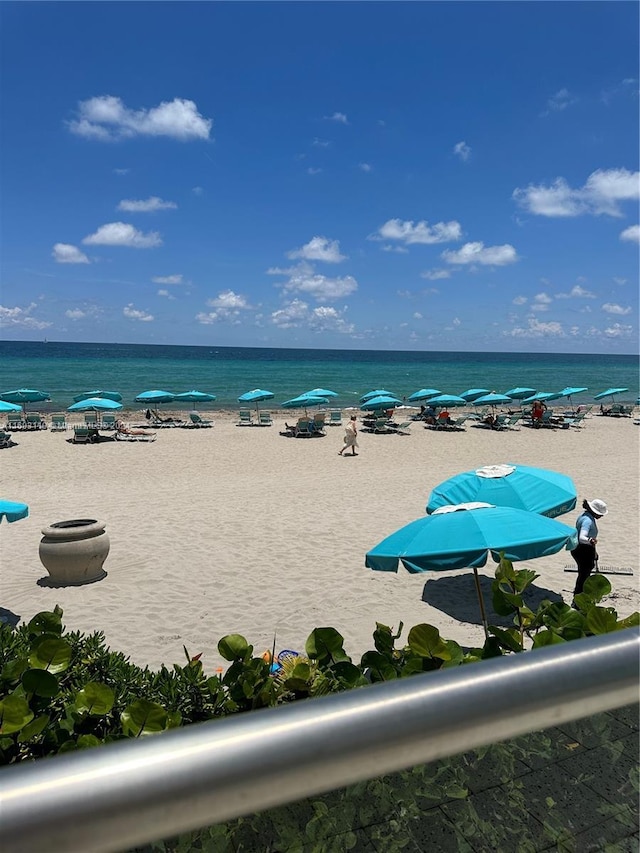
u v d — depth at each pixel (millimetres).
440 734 688
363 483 16188
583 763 1132
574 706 778
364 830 1090
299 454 21359
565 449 22531
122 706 3348
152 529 11602
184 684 3404
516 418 30016
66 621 7648
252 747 599
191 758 573
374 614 7992
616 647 819
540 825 1146
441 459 20391
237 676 3197
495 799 1143
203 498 14266
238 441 24438
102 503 13727
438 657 2984
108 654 4051
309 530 11602
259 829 1013
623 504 13539
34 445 22812
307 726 628
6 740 2404
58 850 525
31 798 514
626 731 1110
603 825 1138
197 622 7660
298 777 621
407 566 6254
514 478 8383
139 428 27938
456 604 8320
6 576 9156
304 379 68250
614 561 9758
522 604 3641
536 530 6395
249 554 10203
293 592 8633
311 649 3299
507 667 747
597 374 90938
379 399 28750
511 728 740
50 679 2725
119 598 8359
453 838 1133
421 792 1121
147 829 562
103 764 552
